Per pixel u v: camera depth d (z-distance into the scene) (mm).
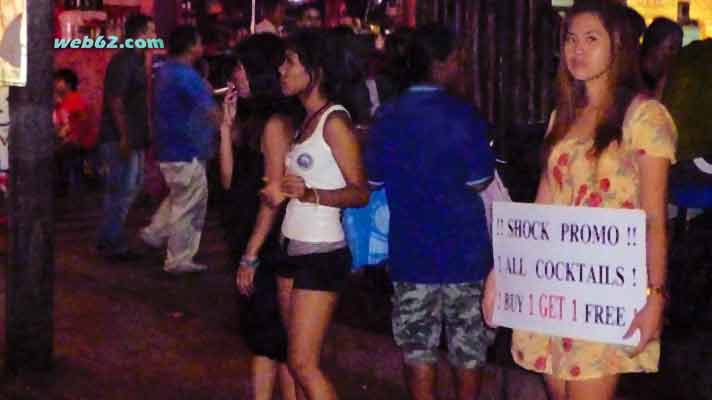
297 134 4977
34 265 6883
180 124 9359
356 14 12445
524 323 4168
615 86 3934
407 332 5289
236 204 5340
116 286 9375
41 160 6812
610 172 3936
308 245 4883
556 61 7344
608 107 3924
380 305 7492
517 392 6230
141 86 10156
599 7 3926
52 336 7062
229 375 6965
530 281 4137
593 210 3936
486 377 6461
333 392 5008
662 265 3865
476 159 5086
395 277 5293
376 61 7406
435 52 5078
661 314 3887
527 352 4199
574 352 4039
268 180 5004
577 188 4020
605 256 3932
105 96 10211
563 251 4031
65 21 14766
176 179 9484
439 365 6719
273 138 4957
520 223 4145
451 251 5137
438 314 5297
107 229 10398
